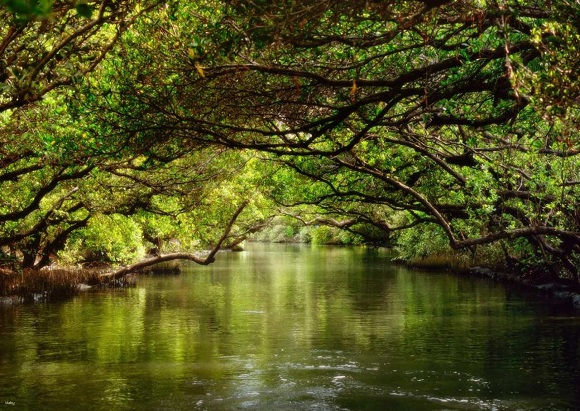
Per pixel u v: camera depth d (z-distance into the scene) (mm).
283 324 19797
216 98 10312
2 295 25609
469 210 20812
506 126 14430
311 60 10016
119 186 22609
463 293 27891
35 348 16188
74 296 27516
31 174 20406
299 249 75562
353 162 21328
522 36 10422
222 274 39562
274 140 18422
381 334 17984
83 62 9719
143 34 10008
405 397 11844
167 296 27500
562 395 11867
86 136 12203
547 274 29797
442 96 9516
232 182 27328
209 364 14484
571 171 18469
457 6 8148
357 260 52875
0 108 9367
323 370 13883
